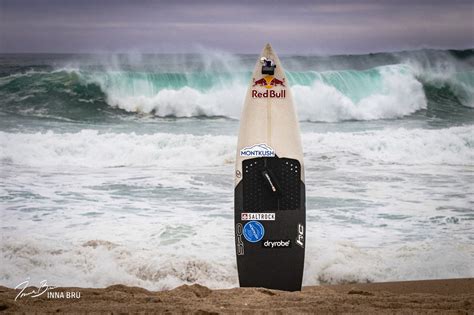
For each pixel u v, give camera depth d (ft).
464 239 116.26
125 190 155.33
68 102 286.46
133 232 117.70
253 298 68.44
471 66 337.11
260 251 85.92
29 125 255.09
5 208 136.36
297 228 86.28
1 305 62.08
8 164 191.62
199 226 121.49
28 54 528.63
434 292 87.66
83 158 201.67
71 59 370.53
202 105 289.74
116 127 256.32
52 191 153.99
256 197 86.89
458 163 196.03
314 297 69.10
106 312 59.11
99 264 100.27
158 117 284.41
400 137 213.87
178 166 191.01
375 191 154.61
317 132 255.91
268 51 93.25
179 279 96.99
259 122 90.79
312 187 158.40
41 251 104.47
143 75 297.94
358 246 110.63
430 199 147.02
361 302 66.28
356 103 305.53
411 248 109.09
